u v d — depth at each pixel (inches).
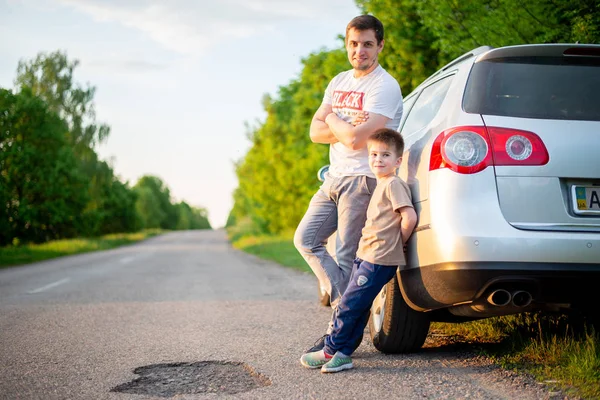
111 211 2775.6
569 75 138.0
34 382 146.0
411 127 169.6
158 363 165.3
